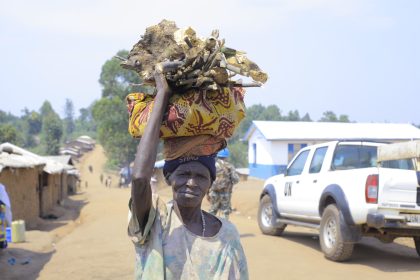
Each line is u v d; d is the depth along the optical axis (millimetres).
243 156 63625
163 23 2307
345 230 7559
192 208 2289
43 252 10797
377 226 7051
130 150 62031
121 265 8195
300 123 36531
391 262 7887
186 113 2180
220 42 2221
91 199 33094
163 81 2166
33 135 152500
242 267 2299
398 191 7184
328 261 7910
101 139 62406
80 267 8234
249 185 29422
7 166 15547
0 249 10391
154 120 2115
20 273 8359
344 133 34406
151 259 2143
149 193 2115
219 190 8719
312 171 9102
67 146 117438
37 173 19766
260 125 35344
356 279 6711
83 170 92000
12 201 16375
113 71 61344
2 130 73625
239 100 2387
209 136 2273
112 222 14539
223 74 2211
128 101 2387
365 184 7230
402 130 35844
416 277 6832
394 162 8133
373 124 37250
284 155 33688
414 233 7500
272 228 10461
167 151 2297
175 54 2254
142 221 2156
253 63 2320
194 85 2197
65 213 24781
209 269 2186
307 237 10516
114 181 70875
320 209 8367
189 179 2252
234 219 14117
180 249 2174
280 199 10086
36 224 18656
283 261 7852
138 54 2334
